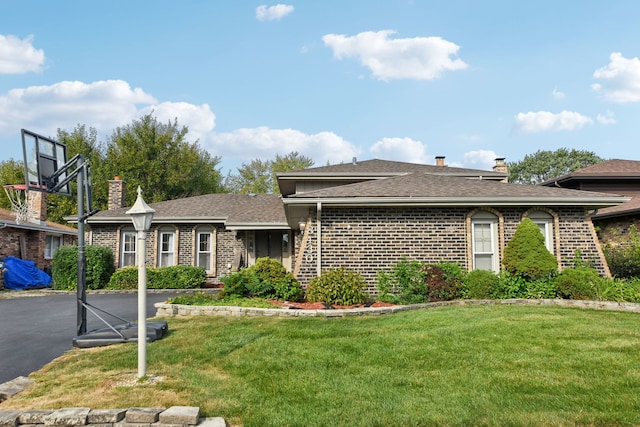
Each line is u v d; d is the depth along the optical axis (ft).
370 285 37.40
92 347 23.24
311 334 24.25
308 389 16.12
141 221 17.54
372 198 36.78
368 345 21.80
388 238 37.93
